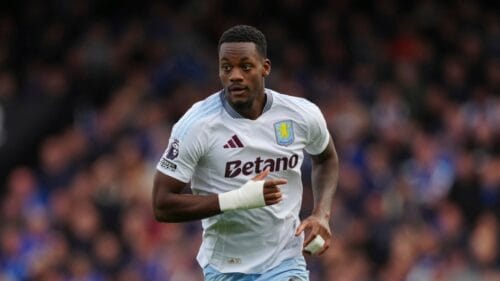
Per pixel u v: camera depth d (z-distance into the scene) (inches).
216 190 898.7
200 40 2568.9
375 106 2369.6
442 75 2556.6
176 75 2402.8
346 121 2258.9
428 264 1923.0
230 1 2642.7
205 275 936.3
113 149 2121.1
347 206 2003.0
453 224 2004.2
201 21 2596.0
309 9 2650.1
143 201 1974.7
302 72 2474.2
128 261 1867.6
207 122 884.6
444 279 1905.8
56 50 2465.6
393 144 2226.9
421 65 2588.6
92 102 2378.2
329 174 945.5
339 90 2420.0
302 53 2566.4
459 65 2596.0
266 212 904.3
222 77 876.6
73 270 1846.7
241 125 889.5
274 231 913.5
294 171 908.0
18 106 2357.3
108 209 1947.6
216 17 2615.7
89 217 1913.1
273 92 906.1
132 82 2352.4
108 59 2426.2
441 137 2272.4
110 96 2389.3
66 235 1895.9
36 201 1995.6
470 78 2568.9
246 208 870.4
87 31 2493.8
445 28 2696.9
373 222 1975.9
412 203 2062.0
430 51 2647.6
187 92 2276.1
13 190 2014.0
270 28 2610.7
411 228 1993.1
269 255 917.8
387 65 2546.8
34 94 2383.1
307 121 906.1
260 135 893.2
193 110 894.4
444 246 1966.0
